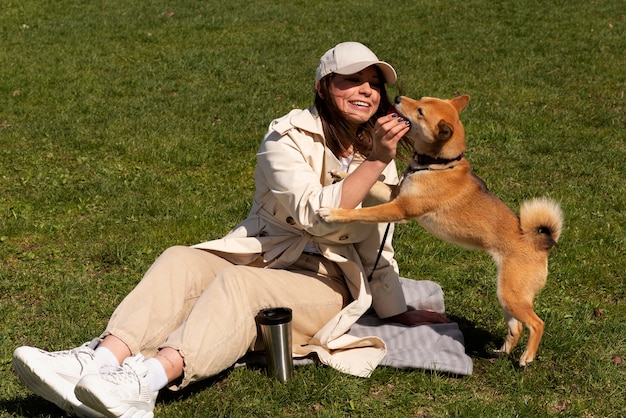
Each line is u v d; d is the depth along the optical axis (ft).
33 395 12.06
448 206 13.53
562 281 17.06
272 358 12.15
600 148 26.86
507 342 13.44
